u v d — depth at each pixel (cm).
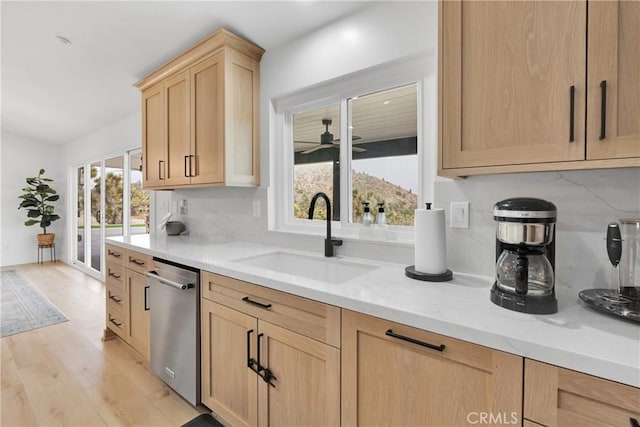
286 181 220
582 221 110
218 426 164
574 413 70
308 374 120
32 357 235
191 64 222
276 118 221
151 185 263
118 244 246
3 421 166
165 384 202
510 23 100
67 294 396
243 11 180
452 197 139
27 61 263
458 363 86
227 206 251
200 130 217
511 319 87
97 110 380
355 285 121
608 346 72
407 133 168
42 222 568
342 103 188
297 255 188
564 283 113
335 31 180
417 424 95
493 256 130
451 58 112
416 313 92
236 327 148
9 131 550
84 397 188
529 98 97
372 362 103
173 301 183
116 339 268
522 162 99
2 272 514
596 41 86
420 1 149
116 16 197
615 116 83
